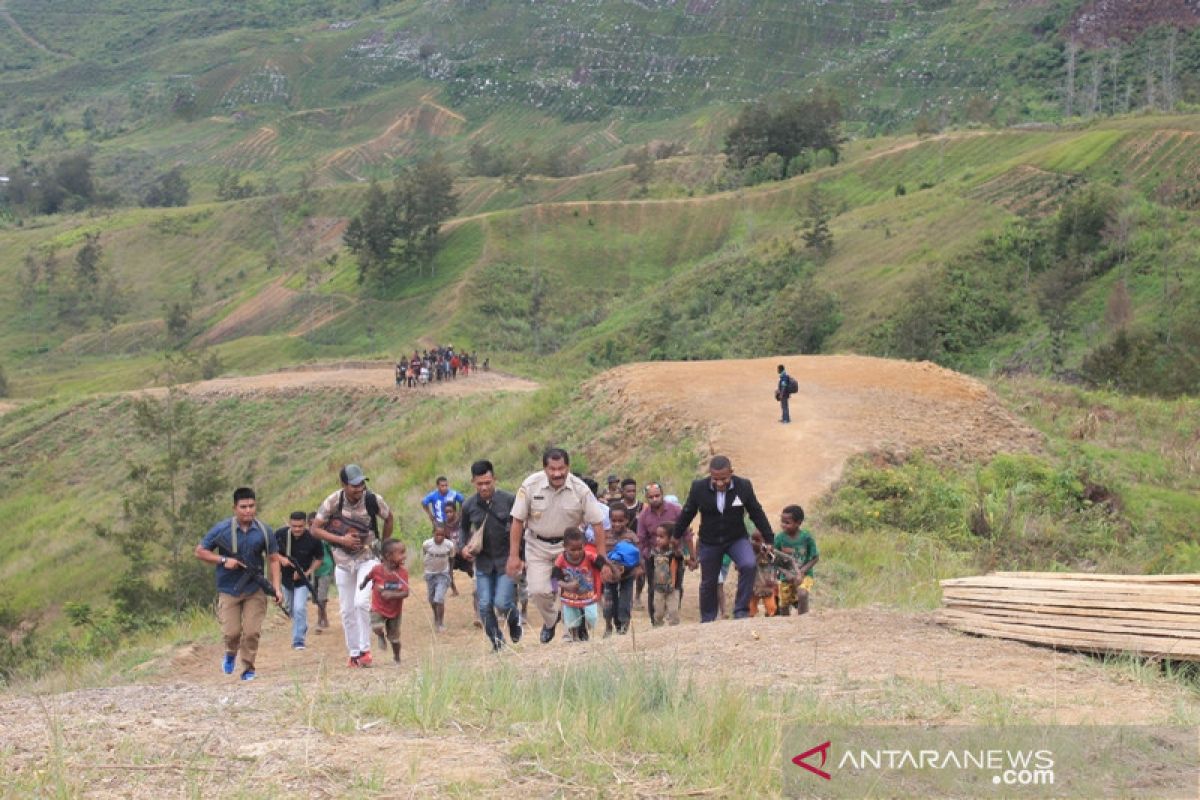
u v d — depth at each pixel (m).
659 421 40.91
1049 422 45.62
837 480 31.95
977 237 120.50
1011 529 30.59
